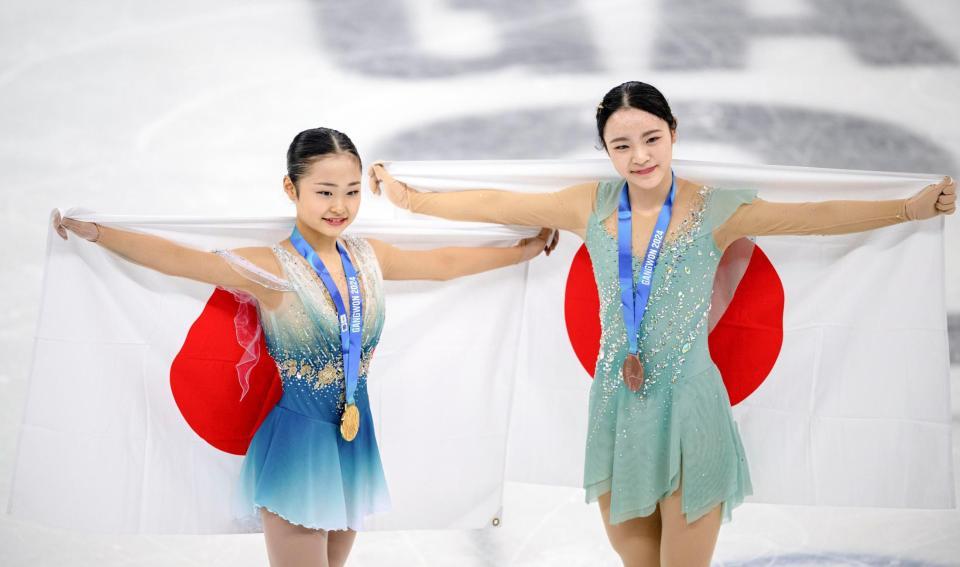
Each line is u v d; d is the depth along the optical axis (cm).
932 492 1459
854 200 1345
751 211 1309
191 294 1380
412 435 1516
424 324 1498
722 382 1345
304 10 2867
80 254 1349
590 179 1423
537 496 1708
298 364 1288
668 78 2550
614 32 2745
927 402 1450
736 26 2766
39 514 1380
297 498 1278
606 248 1332
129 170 2305
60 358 1362
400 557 1566
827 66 2606
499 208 1410
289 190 1296
